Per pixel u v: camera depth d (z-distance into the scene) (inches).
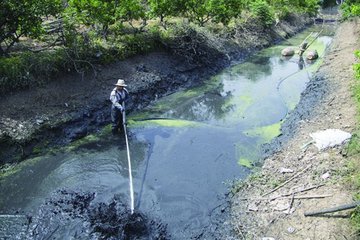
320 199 325.4
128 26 729.6
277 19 1165.1
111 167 424.5
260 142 472.4
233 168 418.3
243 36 944.3
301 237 288.8
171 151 455.2
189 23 757.3
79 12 571.5
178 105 593.0
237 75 747.4
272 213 325.4
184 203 362.0
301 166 385.7
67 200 363.6
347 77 622.8
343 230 283.3
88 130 493.4
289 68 797.2
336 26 1347.2
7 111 451.8
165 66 668.7
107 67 587.5
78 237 318.0
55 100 495.2
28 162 427.8
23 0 487.2
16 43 589.0
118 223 326.0
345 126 441.7
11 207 361.1
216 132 502.3
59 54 530.6
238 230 316.8
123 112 474.6
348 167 356.2
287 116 543.5
